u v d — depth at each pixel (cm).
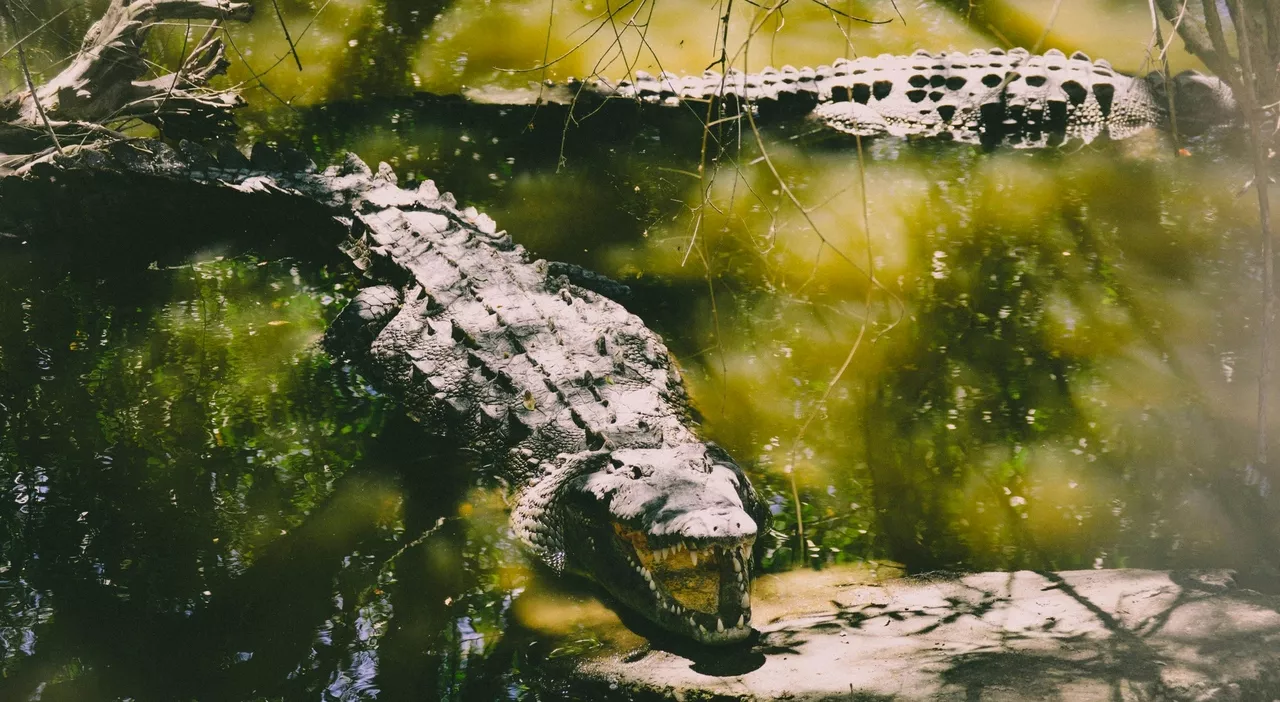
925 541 474
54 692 396
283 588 455
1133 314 623
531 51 1064
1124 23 1084
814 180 817
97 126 770
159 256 757
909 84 920
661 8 1152
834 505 502
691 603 447
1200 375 565
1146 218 730
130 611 438
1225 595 407
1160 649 377
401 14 1141
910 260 698
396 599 452
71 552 472
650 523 438
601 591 473
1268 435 513
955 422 549
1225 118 858
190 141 829
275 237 788
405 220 738
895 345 615
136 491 515
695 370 614
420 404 599
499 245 722
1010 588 434
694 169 845
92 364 620
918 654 392
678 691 389
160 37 1036
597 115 930
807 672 391
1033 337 610
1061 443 526
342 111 948
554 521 503
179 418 574
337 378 620
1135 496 487
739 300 674
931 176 813
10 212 765
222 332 660
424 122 927
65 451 541
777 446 546
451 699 392
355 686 398
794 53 1073
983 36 1081
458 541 495
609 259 731
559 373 585
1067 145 854
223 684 400
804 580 459
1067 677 366
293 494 520
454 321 638
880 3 1159
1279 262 661
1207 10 489
